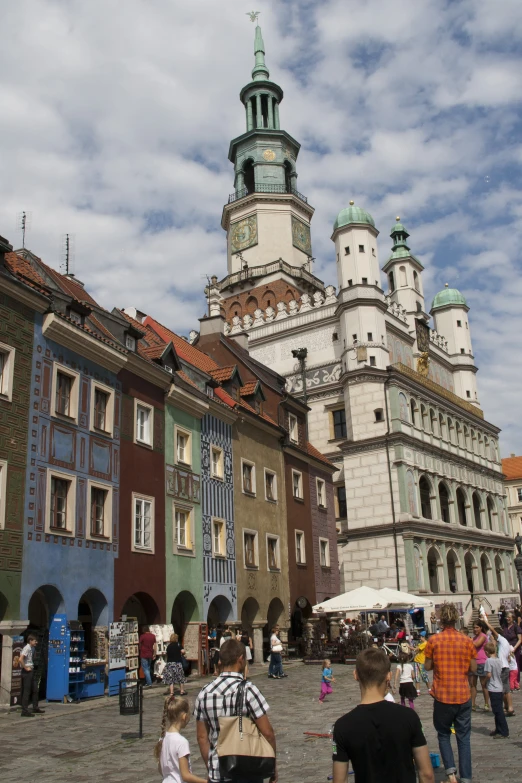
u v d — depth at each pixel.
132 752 13.89
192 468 30.06
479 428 64.69
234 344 44.06
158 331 37.09
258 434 36.81
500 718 13.67
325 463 43.84
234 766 6.20
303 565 39.09
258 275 67.94
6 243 21.59
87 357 24.38
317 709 19.16
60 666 20.62
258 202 71.19
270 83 76.62
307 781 11.08
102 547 23.73
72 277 30.94
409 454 50.78
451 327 69.06
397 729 5.40
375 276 55.16
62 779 11.84
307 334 58.31
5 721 17.30
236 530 32.91
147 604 26.34
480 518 61.56
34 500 21.09
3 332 20.89
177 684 21.89
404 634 35.41
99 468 24.23
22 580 20.14
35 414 21.66
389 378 51.53
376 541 49.31
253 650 33.38
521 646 21.94
